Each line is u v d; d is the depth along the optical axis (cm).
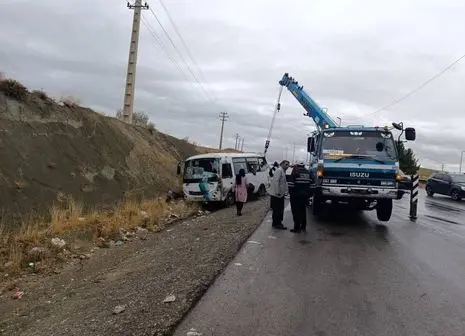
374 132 1255
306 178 1159
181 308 560
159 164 2875
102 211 1719
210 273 723
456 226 1391
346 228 1244
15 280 966
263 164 2494
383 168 1205
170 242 1205
